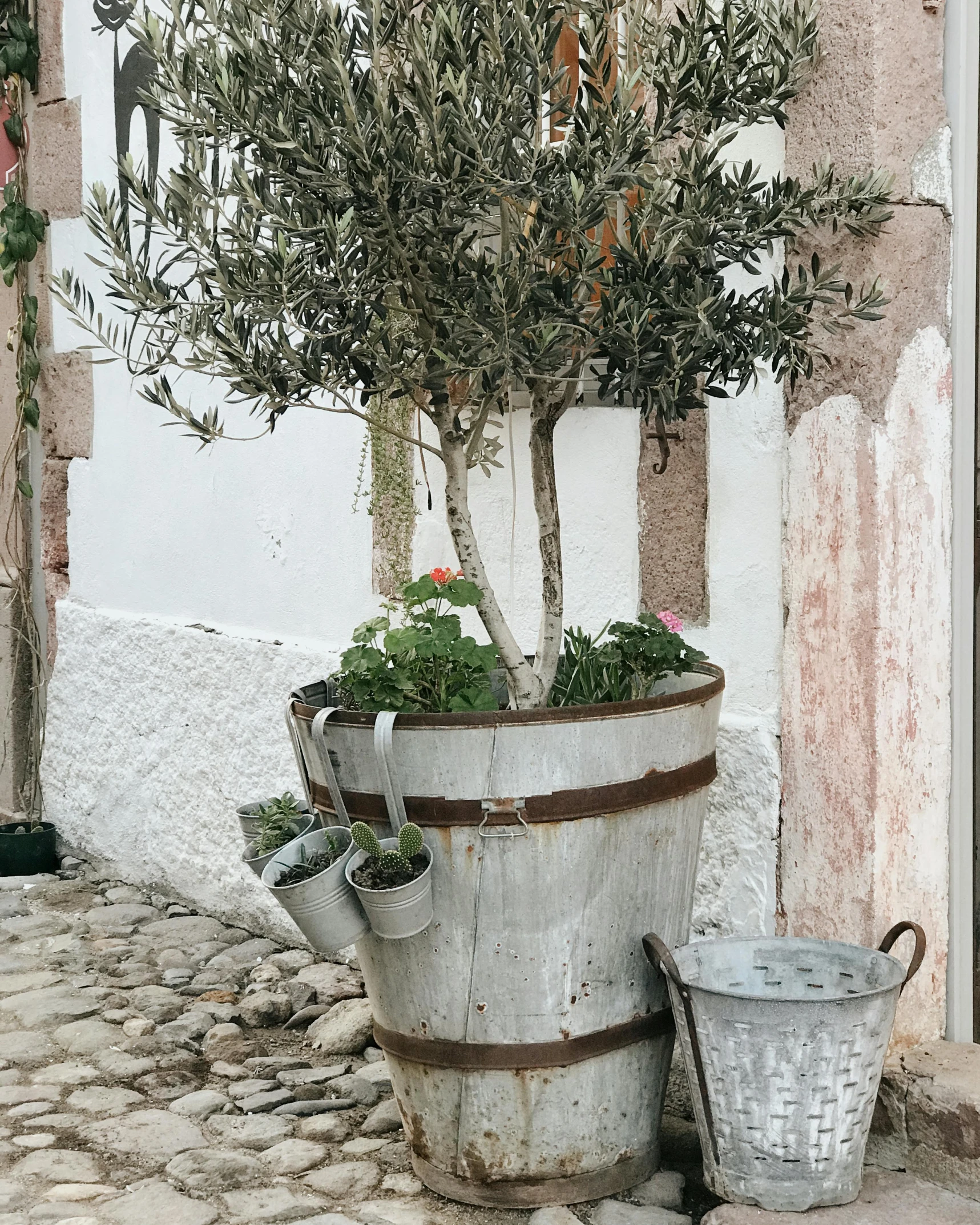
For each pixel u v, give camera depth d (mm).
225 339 2715
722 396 2775
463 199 2508
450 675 2873
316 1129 3264
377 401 4172
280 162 2598
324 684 3139
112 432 5539
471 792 2605
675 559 3414
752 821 3219
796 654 3123
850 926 3031
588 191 2496
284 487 4680
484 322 2535
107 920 5000
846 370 2984
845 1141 2648
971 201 3033
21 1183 3031
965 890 3109
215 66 2574
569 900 2660
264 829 2988
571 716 2582
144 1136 3256
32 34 5840
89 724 5691
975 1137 2771
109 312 5512
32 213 5883
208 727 5000
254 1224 2836
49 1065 3717
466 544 2945
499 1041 2725
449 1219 2818
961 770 3102
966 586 3088
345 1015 3865
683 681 3127
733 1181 2689
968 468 3070
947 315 3061
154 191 2814
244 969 4418
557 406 2973
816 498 3062
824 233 3002
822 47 2973
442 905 2676
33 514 6180
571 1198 2807
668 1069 2928
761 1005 2561
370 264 2668
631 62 2645
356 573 4402
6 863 5727
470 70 2428
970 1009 3119
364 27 3104
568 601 3682
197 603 5133
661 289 2586
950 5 3002
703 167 2602
